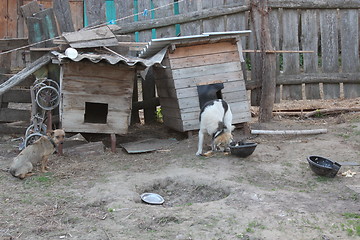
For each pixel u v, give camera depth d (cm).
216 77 736
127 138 802
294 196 455
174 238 363
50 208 439
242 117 748
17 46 785
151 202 467
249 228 377
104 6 856
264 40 806
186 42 703
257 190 472
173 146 705
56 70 744
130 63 621
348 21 878
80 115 659
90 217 414
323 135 720
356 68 891
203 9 853
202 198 495
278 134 728
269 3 846
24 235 376
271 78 815
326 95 899
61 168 586
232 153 607
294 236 361
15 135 794
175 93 729
